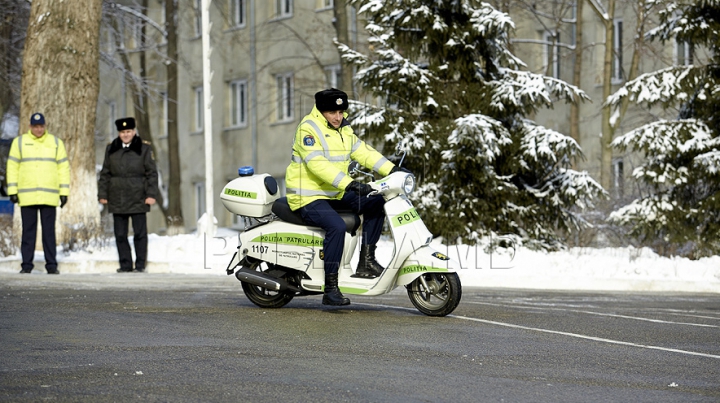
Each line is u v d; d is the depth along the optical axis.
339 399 12.01
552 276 31.00
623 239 42.69
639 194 43.56
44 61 39.53
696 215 38.28
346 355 15.05
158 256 35.91
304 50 80.06
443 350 15.70
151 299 22.66
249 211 20.67
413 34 38.75
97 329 17.47
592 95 67.88
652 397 12.55
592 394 12.65
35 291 24.47
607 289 30.34
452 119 38.25
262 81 84.06
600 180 55.53
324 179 19.56
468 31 38.16
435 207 37.16
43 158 32.66
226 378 13.15
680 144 37.84
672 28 39.38
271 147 83.12
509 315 20.45
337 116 19.97
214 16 88.31
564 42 69.81
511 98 37.25
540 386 13.07
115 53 68.19
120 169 33.72
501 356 15.29
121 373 13.41
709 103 38.31
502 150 37.66
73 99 39.66
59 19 39.53
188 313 19.92
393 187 19.44
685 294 27.73
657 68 64.12
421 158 37.62
